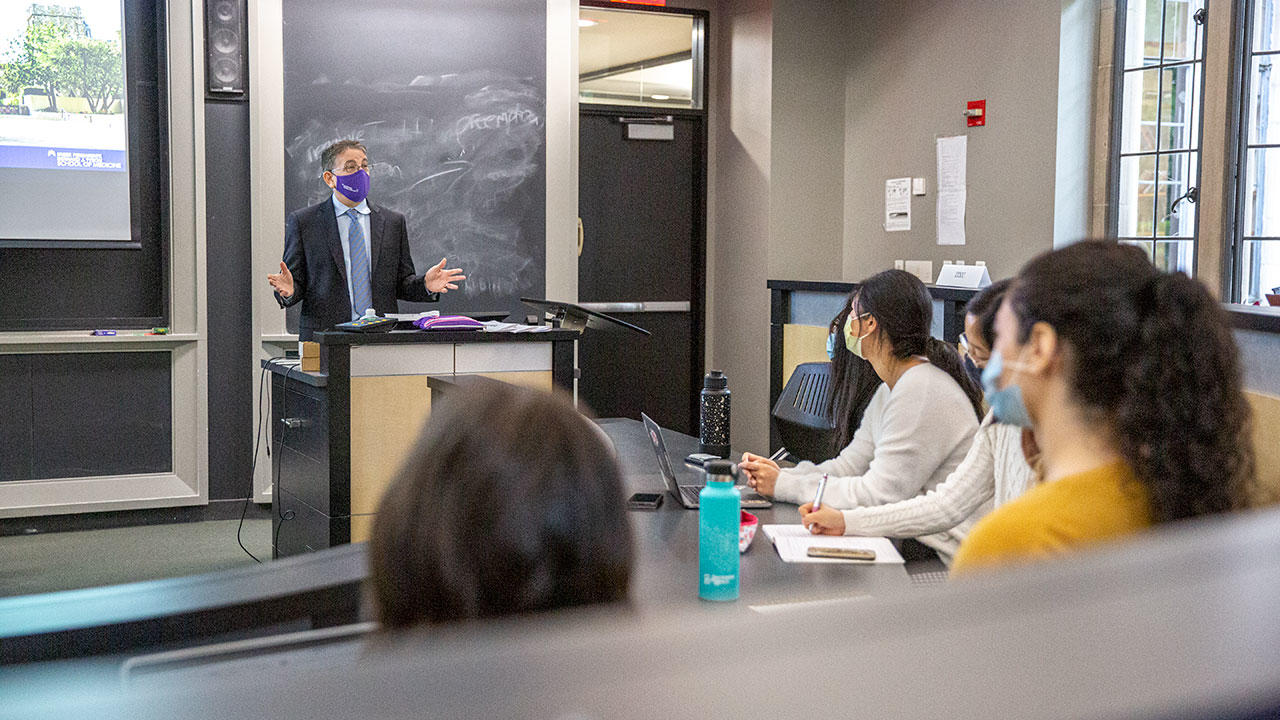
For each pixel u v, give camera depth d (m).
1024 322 1.07
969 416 2.43
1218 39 4.72
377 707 0.17
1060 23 5.20
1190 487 1.00
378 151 5.66
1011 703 0.16
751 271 6.59
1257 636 0.18
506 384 0.65
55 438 5.28
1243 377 1.03
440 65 5.75
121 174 5.31
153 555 4.85
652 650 0.18
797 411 3.28
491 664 0.18
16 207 5.15
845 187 6.59
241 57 5.41
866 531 2.18
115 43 5.26
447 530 0.60
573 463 0.61
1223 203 4.75
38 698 0.22
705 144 6.86
